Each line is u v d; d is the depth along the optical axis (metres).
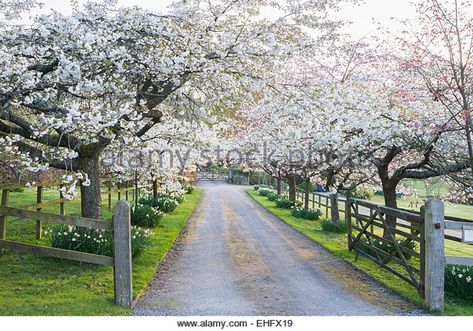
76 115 6.27
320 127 9.01
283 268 8.51
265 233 13.51
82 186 8.42
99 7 7.05
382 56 10.42
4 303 5.50
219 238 12.30
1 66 6.20
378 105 9.74
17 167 7.36
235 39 7.58
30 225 10.70
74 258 5.62
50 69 6.83
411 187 13.20
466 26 8.06
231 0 7.61
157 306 5.76
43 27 6.20
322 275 7.96
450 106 9.26
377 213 8.43
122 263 5.57
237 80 8.66
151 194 19.39
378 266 8.65
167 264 8.64
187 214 17.84
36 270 7.21
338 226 13.24
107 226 5.61
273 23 7.55
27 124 7.32
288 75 8.76
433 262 5.82
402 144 9.48
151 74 7.68
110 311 5.29
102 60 6.75
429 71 9.37
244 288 6.90
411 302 6.27
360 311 5.77
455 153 9.49
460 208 22.75
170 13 7.54
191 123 11.34
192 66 7.11
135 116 7.40
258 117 14.98
